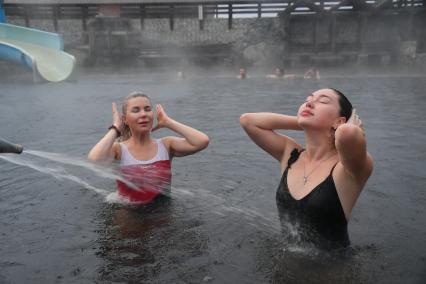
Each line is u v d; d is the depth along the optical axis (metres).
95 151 2.92
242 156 4.06
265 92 11.78
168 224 2.38
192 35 28.06
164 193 2.94
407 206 2.59
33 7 27.38
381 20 27.50
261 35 27.67
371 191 2.89
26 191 2.97
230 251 2.01
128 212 2.58
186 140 3.14
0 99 10.38
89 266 1.86
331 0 27.12
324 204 1.97
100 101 9.77
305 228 2.07
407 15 27.03
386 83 15.02
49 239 2.16
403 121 6.10
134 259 1.93
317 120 2.07
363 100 9.18
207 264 1.87
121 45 27.05
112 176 2.91
